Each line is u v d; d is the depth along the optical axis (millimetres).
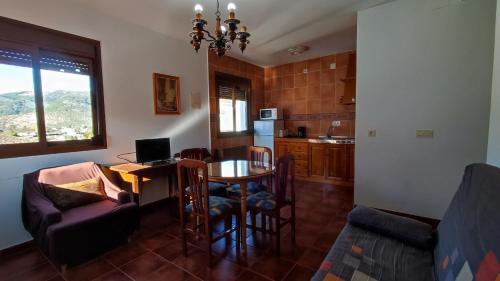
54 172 2453
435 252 1478
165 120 3676
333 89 4984
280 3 2744
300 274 1942
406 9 2729
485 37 2396
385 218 1798
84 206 2443
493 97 2316
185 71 3963
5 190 2285
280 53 4746
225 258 2182
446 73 2588
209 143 4469
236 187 2852
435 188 2736
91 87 2910
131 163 3131
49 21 2494
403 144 2871
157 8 2803
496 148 2246
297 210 3262
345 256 1486
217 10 2576
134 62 3250
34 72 2453
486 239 969
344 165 4418
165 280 1898
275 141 5227
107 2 2648
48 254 2084
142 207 3355
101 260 2174
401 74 2812
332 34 3732
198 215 2115
